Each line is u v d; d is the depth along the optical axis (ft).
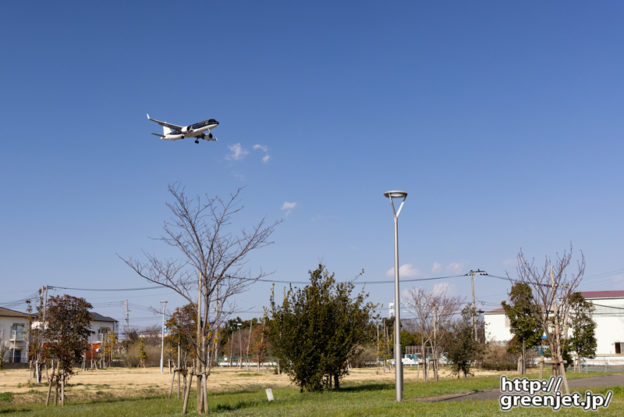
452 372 138.00
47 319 91.56
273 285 94.22
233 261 65.67
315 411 61.00
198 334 64.18
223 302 66.85
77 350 91.30
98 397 99.91
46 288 139.74
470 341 130.41
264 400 78.13
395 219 73.00
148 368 260.01
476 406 61.31
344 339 91.61
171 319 86.02
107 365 285.02
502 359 177.27
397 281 71.36
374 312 96.58
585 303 149.59
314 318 90.68
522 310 130.11
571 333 147.13
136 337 334.24
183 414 62.39
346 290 94.99
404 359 241.55
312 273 94.38
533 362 177.78
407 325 284.61
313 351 90.02
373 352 227.20
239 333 284.00
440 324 129.08
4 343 270.46
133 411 68.54
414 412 56.24
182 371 70.18
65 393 101.91
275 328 92.43
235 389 113.29
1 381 146.41
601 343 221.87
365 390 90.74
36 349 137.80
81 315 92.27
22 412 74.84
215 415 60.90
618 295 229.25
